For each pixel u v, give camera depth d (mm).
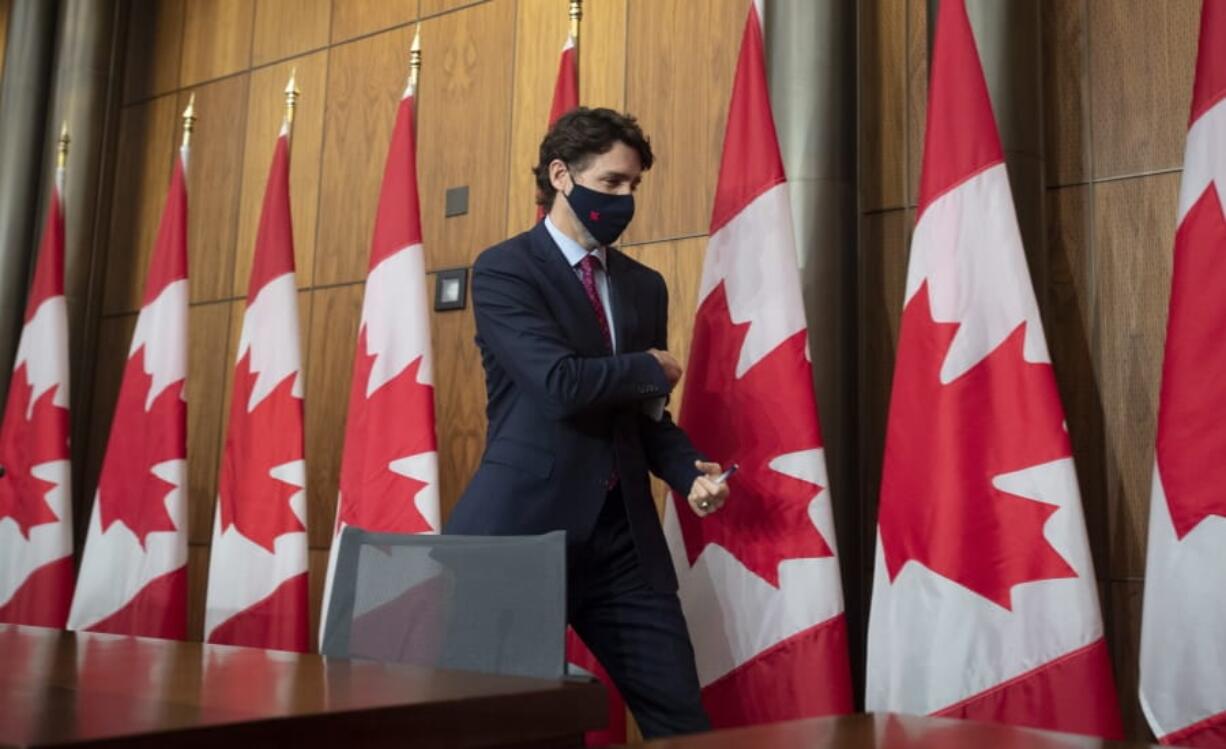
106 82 4461
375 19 3895
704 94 3137
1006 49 2549
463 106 3615
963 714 2115
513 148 3477
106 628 3354
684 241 3102
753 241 2480
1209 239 2059
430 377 2951
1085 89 2615
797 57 2809
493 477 2014
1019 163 2508
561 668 1311
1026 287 2232
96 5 4457
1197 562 1986
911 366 2301
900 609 2219
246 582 3172
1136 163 2529
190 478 4016
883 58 2902
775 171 2502
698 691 2010
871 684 2230
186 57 4387
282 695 894
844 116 2787
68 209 4301
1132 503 2434
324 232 3855
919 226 2346
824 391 2650
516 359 1989
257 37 4203
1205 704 1951
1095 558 2457
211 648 1308
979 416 2215
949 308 2268
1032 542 2125
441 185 3607
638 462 2082
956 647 2141
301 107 4012
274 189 3404
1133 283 2498
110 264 4410
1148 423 2438
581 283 2115
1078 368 2535
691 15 3199
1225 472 1979
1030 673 2086
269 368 3277
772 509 2346
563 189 2133
